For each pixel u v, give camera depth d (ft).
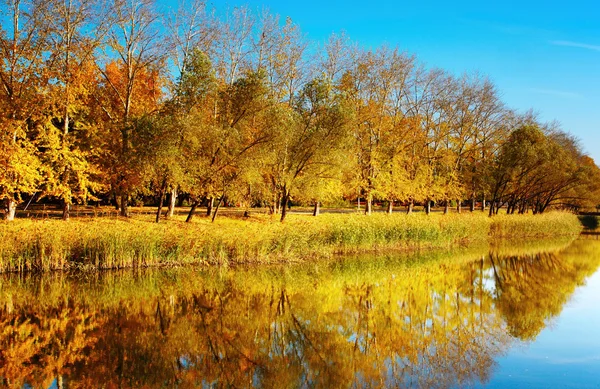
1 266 58.59
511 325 46.57
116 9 83.92
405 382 31.76
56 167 79.00
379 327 45.24
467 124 153.07
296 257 78.64
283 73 109.91
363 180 119.75
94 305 48.93
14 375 31.09
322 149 95.96
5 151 68.28
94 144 85.20
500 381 31.65
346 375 33.01
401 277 70.64
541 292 62.69
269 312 48.98
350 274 70.64
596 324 46.85
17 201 75.25
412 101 138.62
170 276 62.69
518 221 131.64
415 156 141.49
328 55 119.55
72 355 35.01
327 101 97.45
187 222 87.04
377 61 126.11
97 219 79.41
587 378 32.04
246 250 73.77
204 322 44.57
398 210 188.85
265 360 35.53
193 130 80.48
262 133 89.56
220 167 87.92
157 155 78.69
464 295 60.18
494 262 87.71
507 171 143.23
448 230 106.63
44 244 60.85
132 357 35.06
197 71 82.79
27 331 40.37
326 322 46.24
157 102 103.55
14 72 74.28
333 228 87.92
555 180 155.22
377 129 126.21
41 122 79.30
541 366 34.50
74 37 78.79
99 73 94.43
